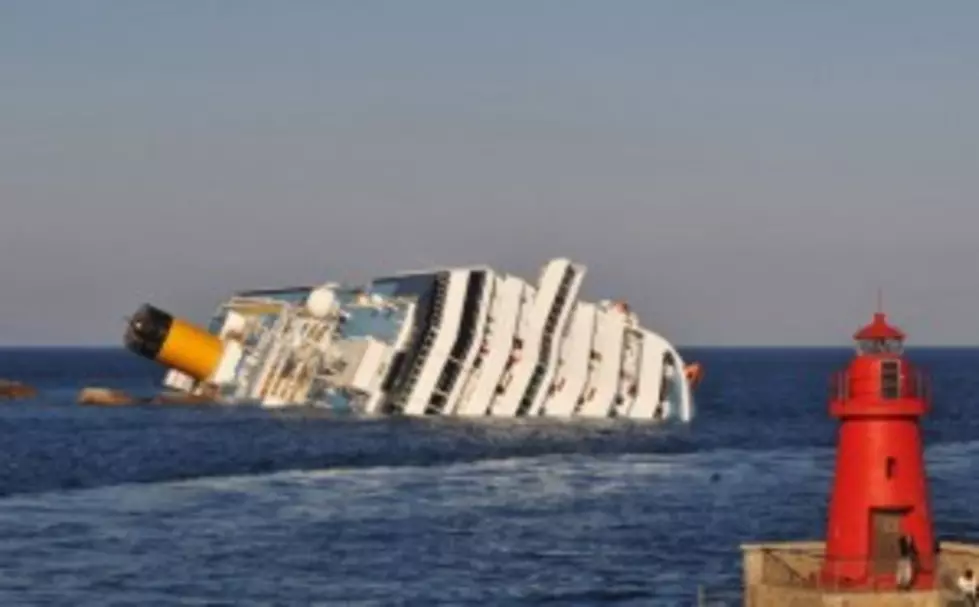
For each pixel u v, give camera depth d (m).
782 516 155.50
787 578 72.25
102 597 112.25
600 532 144.00
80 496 168.75
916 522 68.94
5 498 166.75
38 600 111.12
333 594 113.88
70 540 136.25
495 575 121.44
